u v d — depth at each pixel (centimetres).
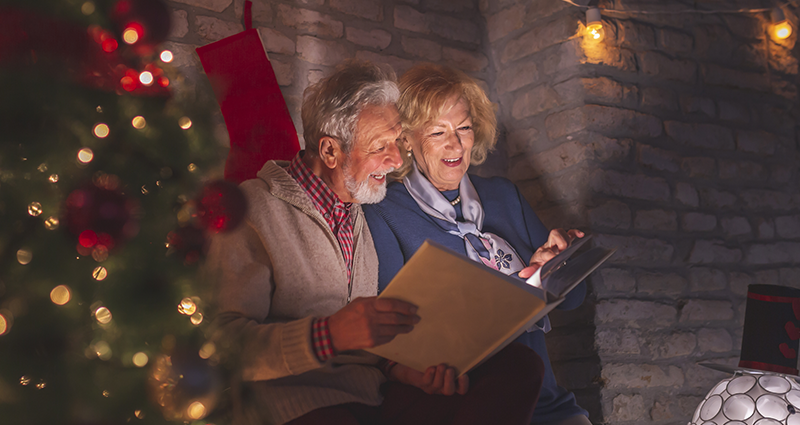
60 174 82
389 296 87
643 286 202
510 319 88
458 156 155
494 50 240
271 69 182
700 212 221
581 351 193
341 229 121
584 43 211
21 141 80
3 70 78
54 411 73
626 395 190
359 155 118
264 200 110
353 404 100
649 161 213
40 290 75
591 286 195
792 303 150
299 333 91
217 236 105
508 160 230
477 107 166
